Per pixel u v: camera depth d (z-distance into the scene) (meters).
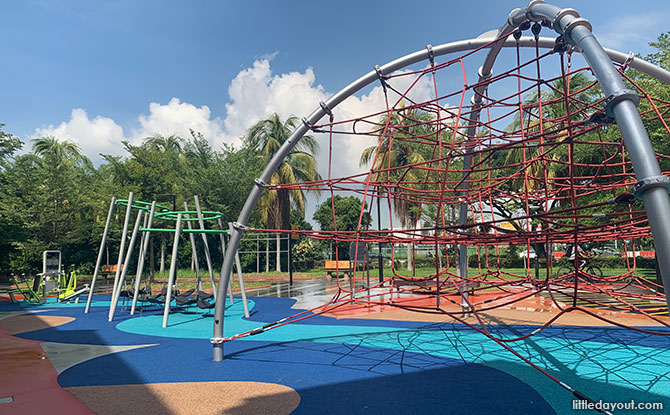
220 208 28.39
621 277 8.06
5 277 30.39
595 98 19.52
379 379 5.80
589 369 6.11
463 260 10.36
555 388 5.29
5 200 27.30
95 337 9.35
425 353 7.30
